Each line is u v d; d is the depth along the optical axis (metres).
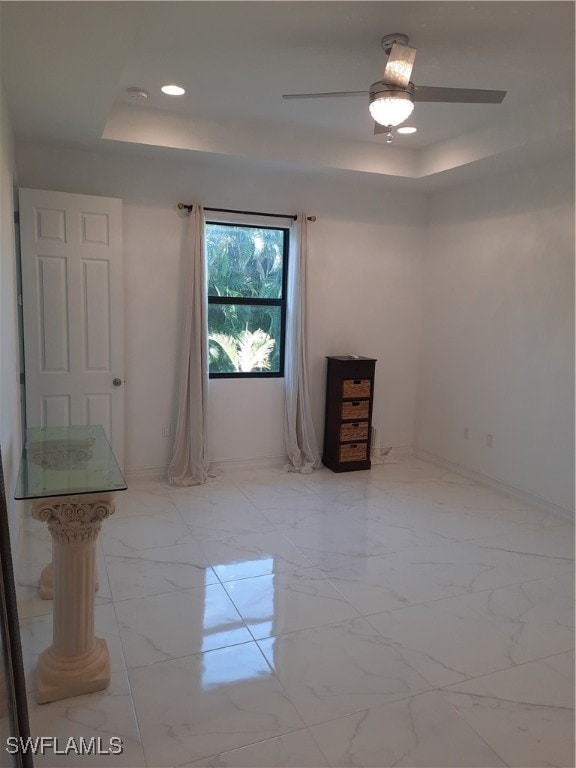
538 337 4.34
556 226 4.16
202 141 4.17
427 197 5.52
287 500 4.41
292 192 4.98
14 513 2.99
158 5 2.51
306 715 2.11
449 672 2.37
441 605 2.89
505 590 3.05
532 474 4.40
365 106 3.85
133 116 3.98
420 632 2.65
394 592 3.01
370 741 1.99
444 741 2.00
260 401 5.18
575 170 3.99
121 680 2.27
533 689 2.27
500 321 4.69
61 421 4.31
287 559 3.38
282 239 5.16
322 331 5.29
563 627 2.71
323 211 5.12
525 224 4.43
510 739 2.02
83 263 4.23
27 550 3.37
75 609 2.19
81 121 3.56
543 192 4.26
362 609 2.84
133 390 4.68
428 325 5.57
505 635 2.64
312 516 4.09
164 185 4.56
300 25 2.70
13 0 2.06
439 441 5.45
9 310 3.12
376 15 2.58
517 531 3.87
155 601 2.87
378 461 5.50
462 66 3.14
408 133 4.34
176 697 2.19
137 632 2.59
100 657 2.27
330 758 1.91
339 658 2.45
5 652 1.66
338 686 2.27
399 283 5.53
